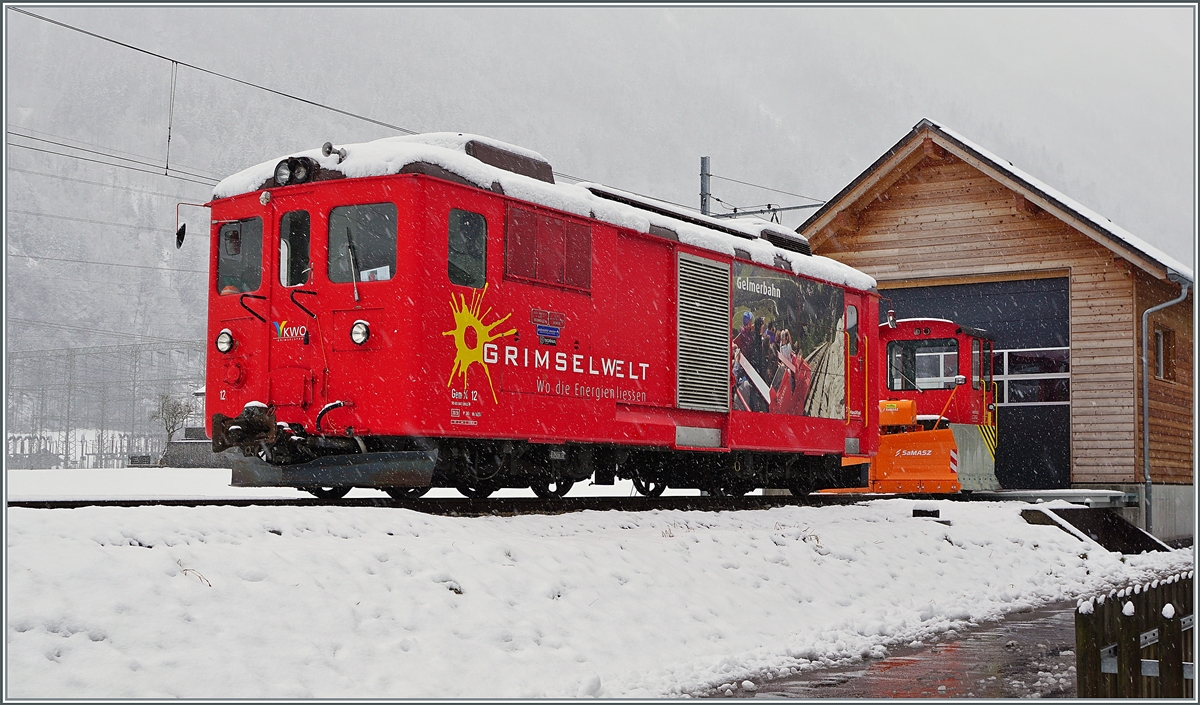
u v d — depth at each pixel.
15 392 65.75
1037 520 16.73
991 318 23.05
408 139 11.99
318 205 11.09
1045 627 10.15
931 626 9.92
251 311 11.34
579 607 7.98
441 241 10.67
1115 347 21.52
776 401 15.13
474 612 7.28
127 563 6.34
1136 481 21.19
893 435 20.56
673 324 13.47
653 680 7.12
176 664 5.80
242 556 6.82
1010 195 22.67
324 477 11.06
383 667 6.41
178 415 48.72
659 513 11.79
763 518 13.02
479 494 12.85
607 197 13.20
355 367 10.72
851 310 17.02
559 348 11.90
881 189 23.80
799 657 8.24
